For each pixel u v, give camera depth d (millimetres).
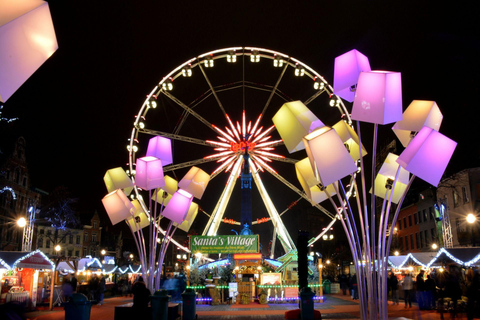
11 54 3662
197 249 24438
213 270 27453
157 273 16484
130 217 16328
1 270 20672
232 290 25375
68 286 19969
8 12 3549
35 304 23281
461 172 39562
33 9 3652
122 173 16359
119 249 86375
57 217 53156
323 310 20375
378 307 10109
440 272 20844
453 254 20031
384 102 8625
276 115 10391
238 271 25125
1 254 20656
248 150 28969
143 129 27969
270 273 25578
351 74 9578
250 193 29234
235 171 28672
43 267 22422
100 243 80312
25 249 37531
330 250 76938
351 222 11492
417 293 20422
